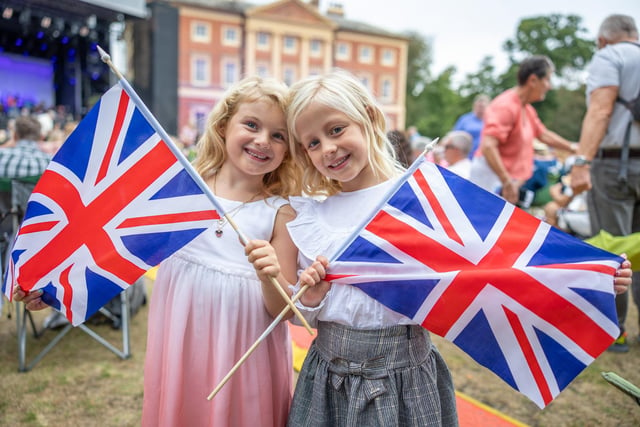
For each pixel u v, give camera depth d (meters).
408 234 1.64
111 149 1.73
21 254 1.75
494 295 1.60
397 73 34.62
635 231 3.35
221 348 1.66
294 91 1.67
